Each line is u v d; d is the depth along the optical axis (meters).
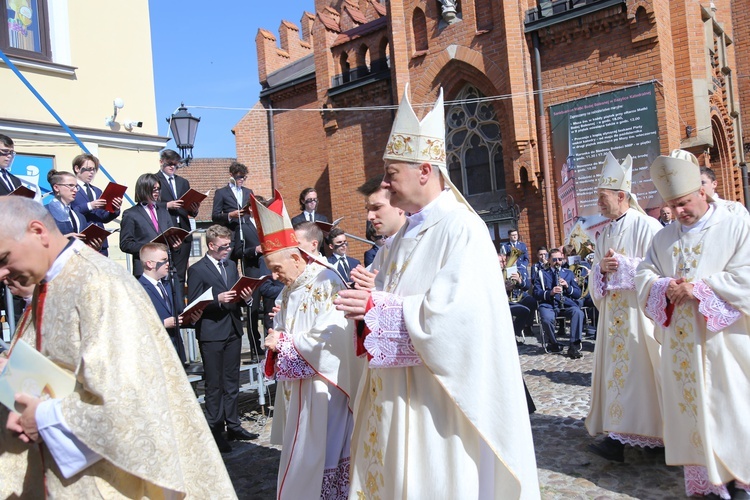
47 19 9.57
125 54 10.46
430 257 2.65
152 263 5.65
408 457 2.51
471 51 14.36
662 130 12.17
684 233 4.20
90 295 2.11
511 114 13.69
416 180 2.76
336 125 17.34
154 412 2.04
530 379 7.79
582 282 10.82
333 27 17.59
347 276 7.08
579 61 13.10
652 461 4.72
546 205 13.61
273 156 20.30
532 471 2.49
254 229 7.81
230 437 5.95
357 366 3.69
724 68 16.14
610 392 4.78
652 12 12.02
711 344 3.91
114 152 10.20
